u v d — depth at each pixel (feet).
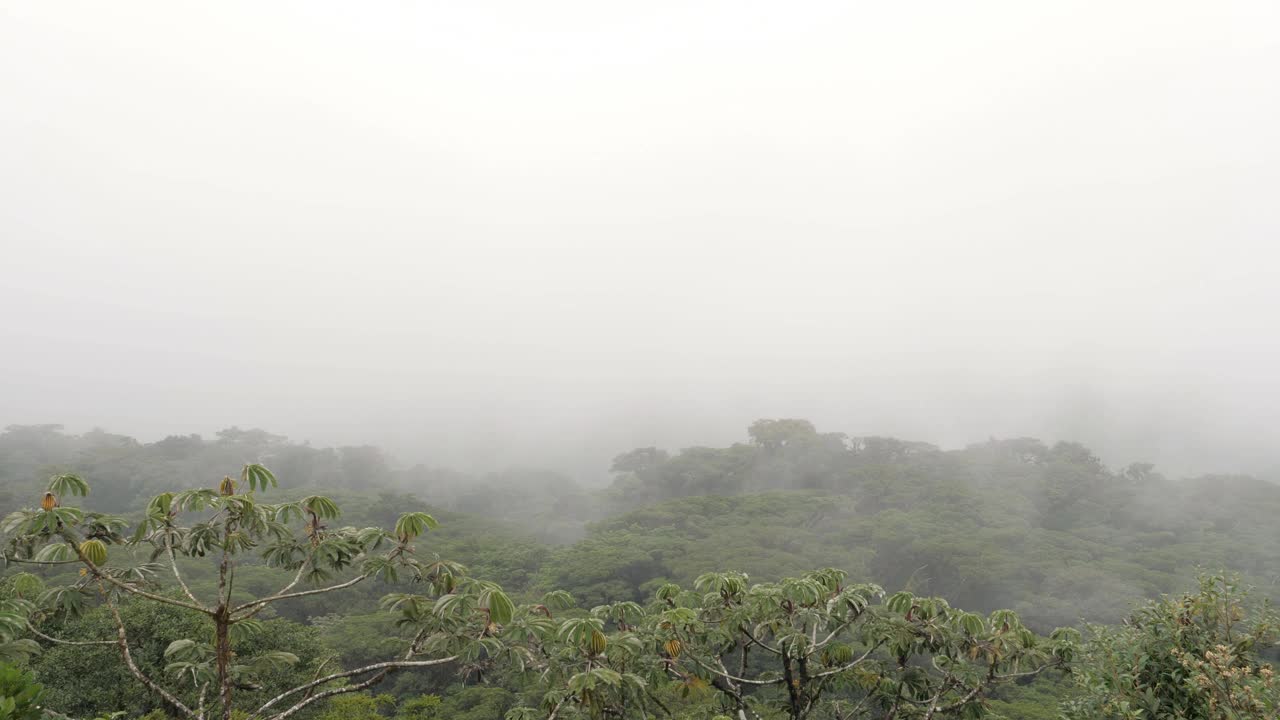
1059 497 351.46
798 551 238.68
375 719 64.03
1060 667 28.76
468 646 23.32
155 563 23.84
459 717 103.76
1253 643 23.88
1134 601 27.20
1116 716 24.53
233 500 20.70
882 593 31.24
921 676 31.91
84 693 56.24
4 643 19.12
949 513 290.97
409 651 23.68
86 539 19.88
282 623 78.18
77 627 59.41
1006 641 28.58
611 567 197.77
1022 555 238.27
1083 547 270.05
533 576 214.69
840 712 37.88
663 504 302.45
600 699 23.11
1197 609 25.13
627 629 31.09
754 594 29.48
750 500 304.09
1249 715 20.13
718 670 31.81
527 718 28.04
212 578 165.78
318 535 22.65
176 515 21.68
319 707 68.90
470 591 22.67
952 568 226.79
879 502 335.88
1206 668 21.67
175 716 50.57
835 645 33.63
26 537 19.94
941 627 29.43
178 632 60.34
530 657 25.07
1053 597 208.03
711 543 229.86
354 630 135.44
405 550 23.36
